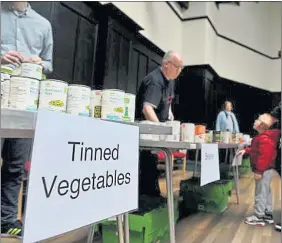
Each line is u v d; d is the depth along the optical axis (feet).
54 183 1.74
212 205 8.59
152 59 17.89
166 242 5.96
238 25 26.40
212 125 23.13
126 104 2.96
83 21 11.80
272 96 27.22
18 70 2.54
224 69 25.40
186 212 8.61
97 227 5.97
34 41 6.80
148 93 6.65
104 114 2.83
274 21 27.71
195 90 22.58
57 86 2.26
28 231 1.57
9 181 5.43
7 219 5.36
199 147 4.82
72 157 1.88
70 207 1.86
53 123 1.74
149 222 5.17
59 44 10.44
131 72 15.19
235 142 9.09
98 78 12.62
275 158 7.58
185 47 23.36
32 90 2.12
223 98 25.08
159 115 7.13
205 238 6.34
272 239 6.32
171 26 21.35
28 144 5.63
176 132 4.82
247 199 10.43
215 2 24.94
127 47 14.71
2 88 2.06
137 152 2.64
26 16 6.66
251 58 26.89
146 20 17.52
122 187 2.40
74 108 2.43
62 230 1.78
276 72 27.30
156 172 7.81
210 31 23.58
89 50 12.19
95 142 2.09
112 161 2.28
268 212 7.72
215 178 5.43
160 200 6.31
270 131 7.64
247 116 25.80
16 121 1.55
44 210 1.67
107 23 12.84
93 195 2.06
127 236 3.67
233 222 7.61
